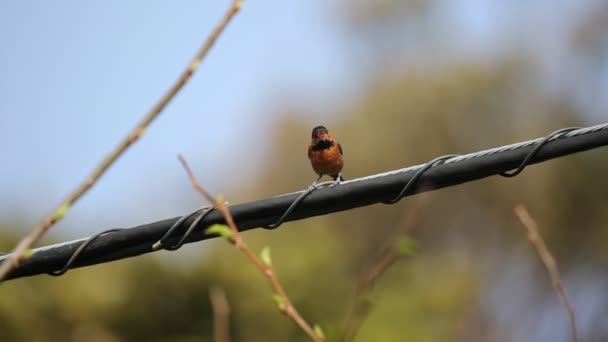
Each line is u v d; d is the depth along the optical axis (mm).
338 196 5590
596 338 22906
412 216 5320
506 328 24828
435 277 20000
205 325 14336
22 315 13594
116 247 5508
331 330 4020
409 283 18609
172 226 5508
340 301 14609
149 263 14273
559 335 24656
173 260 14398
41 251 5457
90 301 14008
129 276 14250
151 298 14250
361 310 4168
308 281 14617
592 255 26547
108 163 2594
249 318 14164
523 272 26453
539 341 25203
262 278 14484
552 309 25500
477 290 22312
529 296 25891
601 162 26406
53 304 13914
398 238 4402
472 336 21625
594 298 25688
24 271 5457
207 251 14625
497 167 5551
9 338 13555
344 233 24922
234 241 3490
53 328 13859
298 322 3521
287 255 14891
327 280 14852
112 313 14102
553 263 4945
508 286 26141
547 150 5496
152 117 2607
